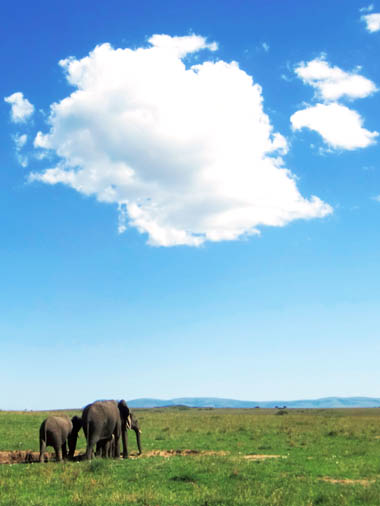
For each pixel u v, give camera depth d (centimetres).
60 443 2256
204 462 1939
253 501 1328
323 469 1956
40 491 1487
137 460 2041
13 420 4491
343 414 10050
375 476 1830
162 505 1304
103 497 1362
